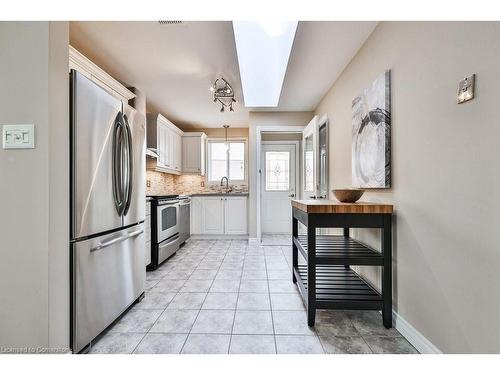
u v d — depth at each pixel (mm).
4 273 1264
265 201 5504
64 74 1357
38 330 1250
